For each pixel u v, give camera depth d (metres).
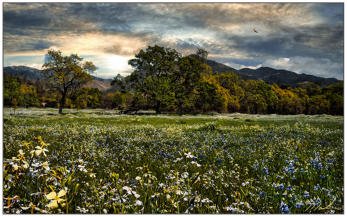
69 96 49.53
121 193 2.94
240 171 5.23
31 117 26.84
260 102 83.38
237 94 82.69
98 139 9.98
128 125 18.56
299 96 88.56
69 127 15.76
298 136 11.06
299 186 4.07
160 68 54.22
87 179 4.05
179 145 8.64
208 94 59.47
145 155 6.87
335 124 19.17
